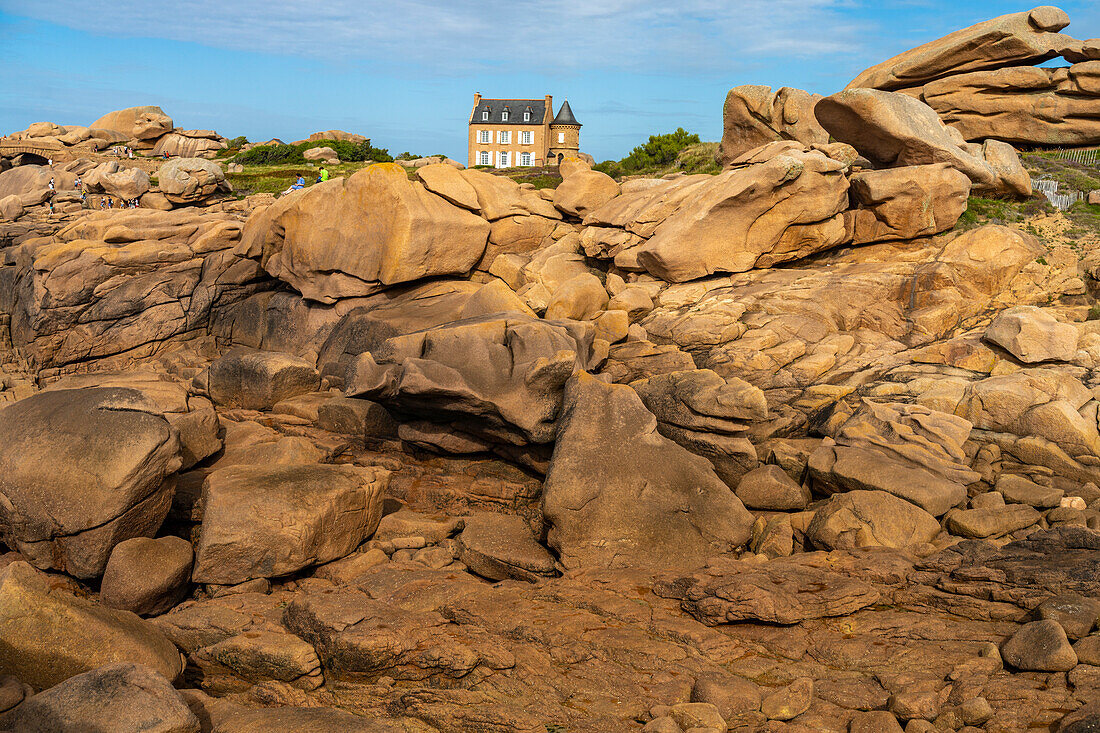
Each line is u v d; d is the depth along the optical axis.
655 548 10.80
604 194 21.83
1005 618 8.40
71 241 25.09
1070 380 13.06
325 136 67.56
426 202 20.20
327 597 9.06
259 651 8.16
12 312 27.12
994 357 14.40
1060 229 17.94
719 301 16.83
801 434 13.88
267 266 22.92
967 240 16.53
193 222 25.95
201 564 10.25
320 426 15.45
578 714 7.02
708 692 7.11
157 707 6.38
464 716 7.07
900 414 12.99
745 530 11.09
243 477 11.11
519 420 12.73
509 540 11.41
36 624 7.79
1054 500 11.40
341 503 11.00
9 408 11.36
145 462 10.52
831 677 7.50
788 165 16.97
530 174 36.59
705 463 11.88
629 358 15.81
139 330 23.53
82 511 10.23
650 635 8.40
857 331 16.05
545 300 18.69
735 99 25.05
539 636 8.37
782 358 15.04
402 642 8.01
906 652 7.74
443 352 14.10
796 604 8.54
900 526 10.59
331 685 7.93
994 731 6.41
